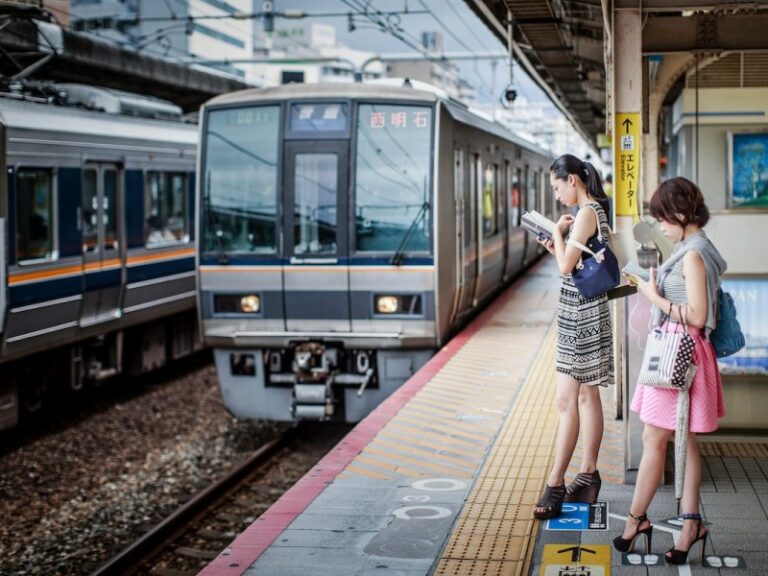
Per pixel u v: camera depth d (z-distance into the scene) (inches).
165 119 572.7
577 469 229.5
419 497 216.2
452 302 401.4
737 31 287.7
